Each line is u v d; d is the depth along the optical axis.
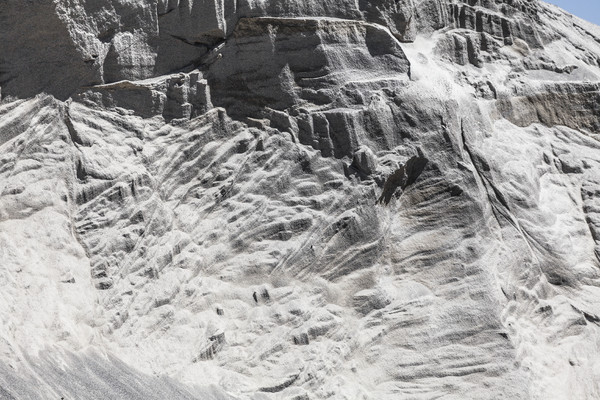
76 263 28.08
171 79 31.62
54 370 24.78
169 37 31.98
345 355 29.69
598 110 38.28
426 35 36.38
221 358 28.28
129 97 31.05
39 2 29.45
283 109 32.41
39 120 29.47
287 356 28.91
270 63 32.53
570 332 32.38
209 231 30.47
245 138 31.84
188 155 31.22
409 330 30.72
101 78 30.70
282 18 32.66
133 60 31.27
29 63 29.73
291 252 30.72
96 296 27.78
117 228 29.11
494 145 34.78
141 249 29.14
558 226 34.44
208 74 32.16
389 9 34.50
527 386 29.77
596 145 37.50
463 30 37.12
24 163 28.84
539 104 37.22
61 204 28.86
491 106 35.81
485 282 31.48
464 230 32.41
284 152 31.91
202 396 26.81
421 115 33.25
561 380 30.78
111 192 29.42
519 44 38.28
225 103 32.16
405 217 32.75
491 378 29.94
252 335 29.02
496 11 38.28
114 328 27.48
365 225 31.70
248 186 31.38
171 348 27.81
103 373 25.77
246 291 29.84
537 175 35.44
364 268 31.45
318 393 28.55
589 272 33.94
